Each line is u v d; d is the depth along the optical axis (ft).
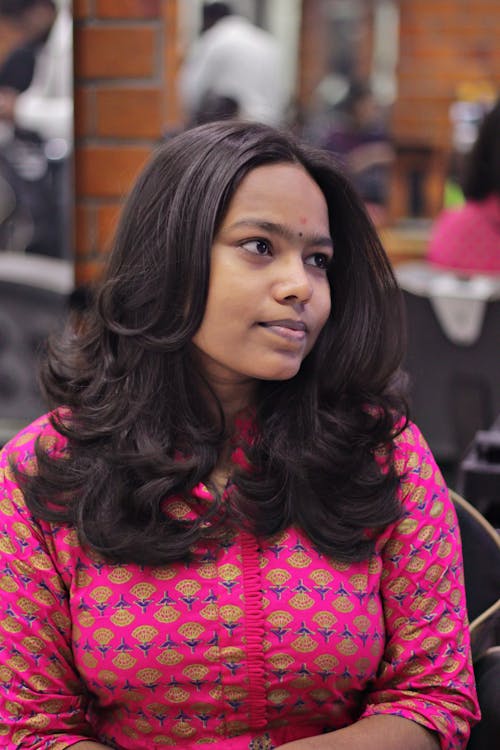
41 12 19.90
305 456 6.53
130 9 12.39
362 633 6.43
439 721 6.44
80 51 12.49
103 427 6.57
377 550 6.64
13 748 6.39
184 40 28.19
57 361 7.06
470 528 7.39
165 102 12.69
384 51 33.96
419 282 16.43
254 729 6.47
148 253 6.50
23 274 16.39
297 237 6.35
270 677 6.35
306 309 6.41
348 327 6.91
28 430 6.91
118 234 6.74
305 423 6.70
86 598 6.41
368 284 6.97
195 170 6.38
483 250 16.14
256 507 6.43
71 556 6.47
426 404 16.80
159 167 6.57
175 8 16.53
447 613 6.68
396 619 6.72
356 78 35.01
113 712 6.63
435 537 6.74
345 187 6.79
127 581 6.37
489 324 16.17
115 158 12.67
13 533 6.53
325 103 35.47
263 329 6.32
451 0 31.91
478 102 29.60
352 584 6.49
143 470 6.39
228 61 27.53
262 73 27.96
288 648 6.33
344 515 6.52
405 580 6.68
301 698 6.45
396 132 32.55
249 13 35.22
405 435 7.00
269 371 6.36
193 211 6.32
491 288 16.10
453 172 26.55
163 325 6.49
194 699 6.38
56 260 17.66
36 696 6.44
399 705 6.53
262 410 6.79
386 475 6.70
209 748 6.43
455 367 16.47
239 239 6.30
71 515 6.45
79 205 12.76
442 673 6.59
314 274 6.59
